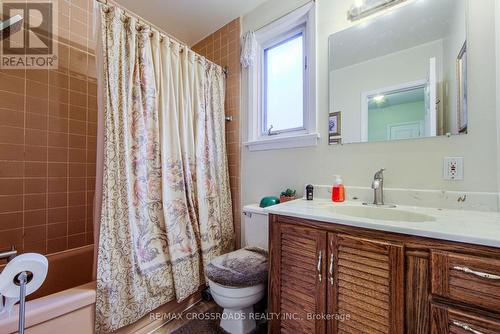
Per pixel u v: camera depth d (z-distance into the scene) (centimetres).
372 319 84
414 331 76
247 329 129
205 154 175
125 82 125
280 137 167
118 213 118
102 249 111
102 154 116
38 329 91
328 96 146
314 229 101
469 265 67
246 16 193
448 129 108
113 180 117
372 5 130
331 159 145
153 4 179
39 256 80
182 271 145
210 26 209
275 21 172
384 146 125
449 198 107
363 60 133
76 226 172
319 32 150
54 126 162
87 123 178
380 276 83
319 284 98
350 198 135
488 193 99
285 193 156
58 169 163
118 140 120
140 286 124
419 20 117
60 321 97
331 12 145
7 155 143
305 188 156
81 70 174
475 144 102
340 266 93
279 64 181
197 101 168
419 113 116
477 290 66
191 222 157
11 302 85
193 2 178
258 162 184
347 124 138
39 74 155
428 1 116
